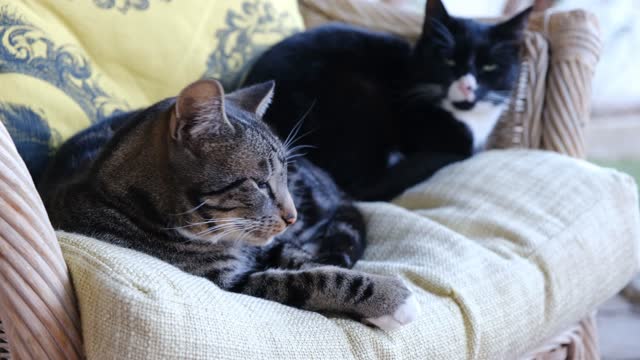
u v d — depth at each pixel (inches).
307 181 32.9
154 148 26.2
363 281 25.5
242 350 22.7
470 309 26.8
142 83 34.5
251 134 26.4
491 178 34.3
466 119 38.7
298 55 37.1
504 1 54.0
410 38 42.1
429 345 25.5
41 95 31.2
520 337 28.1
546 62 38.5
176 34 35.1
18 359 21.9
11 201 21.3
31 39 31.4
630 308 49.2
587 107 38.7
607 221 32.5
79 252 23.7
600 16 59.7
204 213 26.5
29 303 21.5
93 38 33.2
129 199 26.5
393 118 39.3
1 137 21.5
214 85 24.7
